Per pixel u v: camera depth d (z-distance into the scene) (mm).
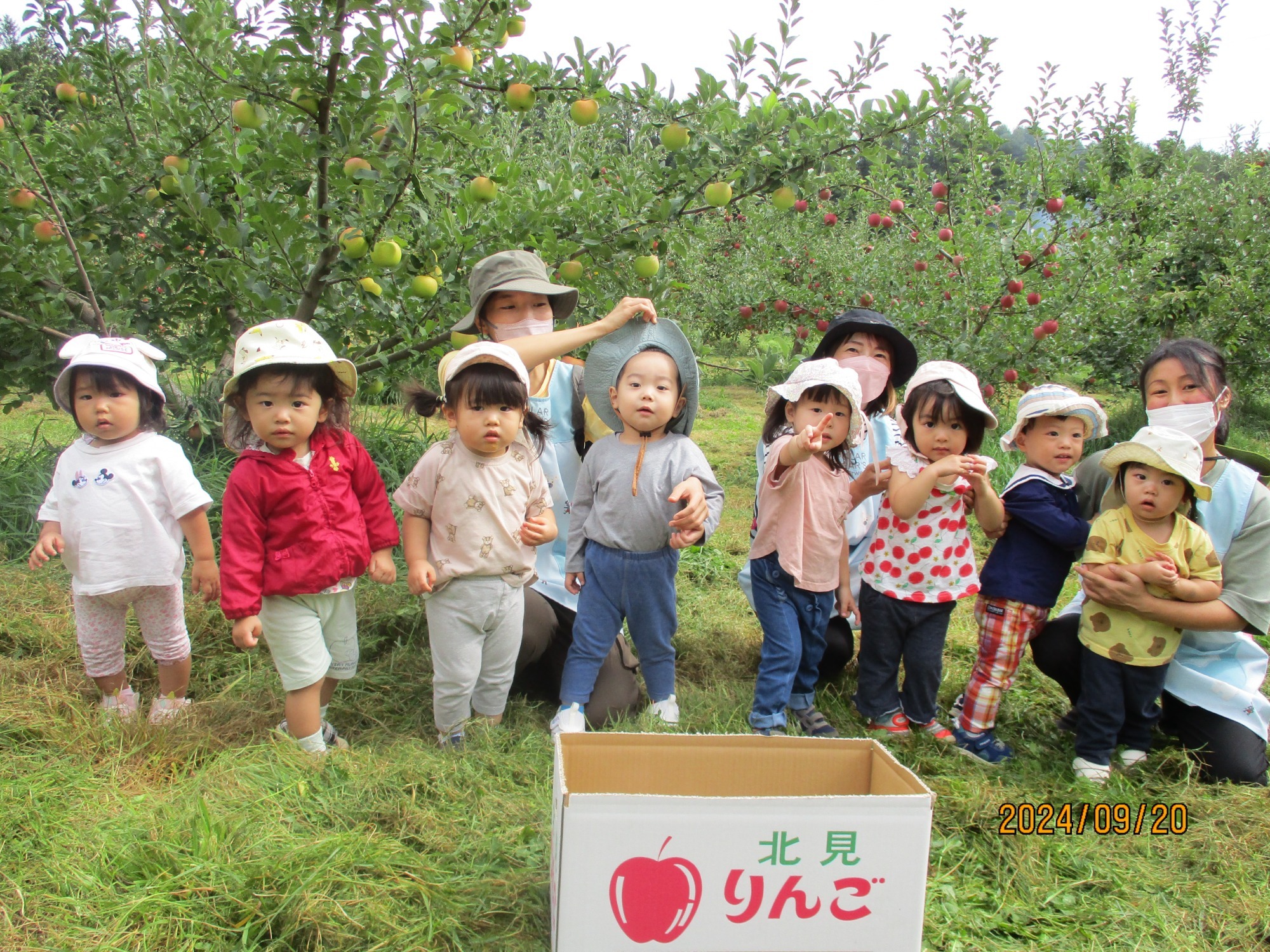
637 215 3838
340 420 2656
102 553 2701
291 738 2514
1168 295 8219
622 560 2775
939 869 2188
